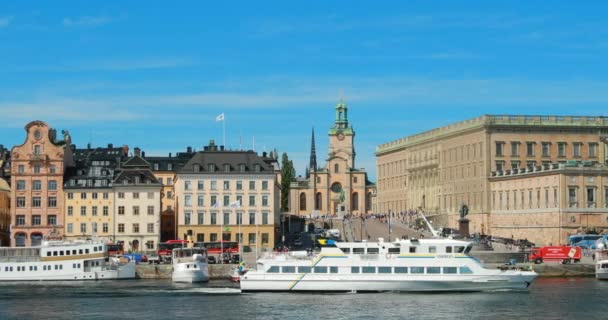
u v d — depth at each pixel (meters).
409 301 176.38
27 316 163.38
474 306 170.88
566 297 182.12
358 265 186.00
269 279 188.00
